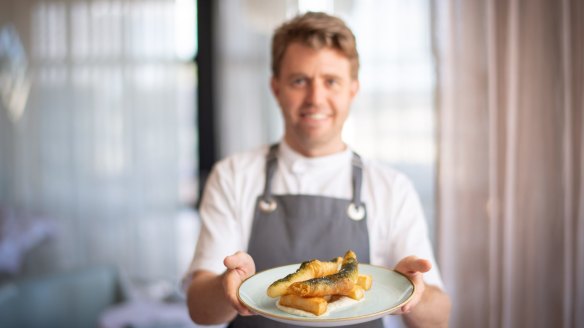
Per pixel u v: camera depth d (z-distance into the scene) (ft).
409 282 2.09
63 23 10.14
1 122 10.37
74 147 10.37
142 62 10.19
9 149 10.40
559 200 6.58
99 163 10.40
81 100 10.28
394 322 7.36
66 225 10.47
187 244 10.78
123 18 10.09
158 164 10.38
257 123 9.96
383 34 8.55
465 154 7.18
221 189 3.22
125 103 10.25
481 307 7.23
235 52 9.89
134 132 10.31
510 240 6.77
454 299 7.29
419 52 8.44
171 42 10.12
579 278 6.44
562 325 6.62
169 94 10.22
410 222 3.07
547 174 6.60
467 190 7.21
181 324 5.24
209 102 10.25
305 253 2.96
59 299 6.16
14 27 10.16
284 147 3.24
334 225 3.01
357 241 2.98
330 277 1.97
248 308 1.89
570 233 6.44
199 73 10.19
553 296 6.66
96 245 10.50
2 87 10.28
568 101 6.30
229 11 9.85
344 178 3.20
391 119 8.59
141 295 7.20
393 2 8.48
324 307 1.82
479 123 7.11
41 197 10.46
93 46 10.17
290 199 3.09
